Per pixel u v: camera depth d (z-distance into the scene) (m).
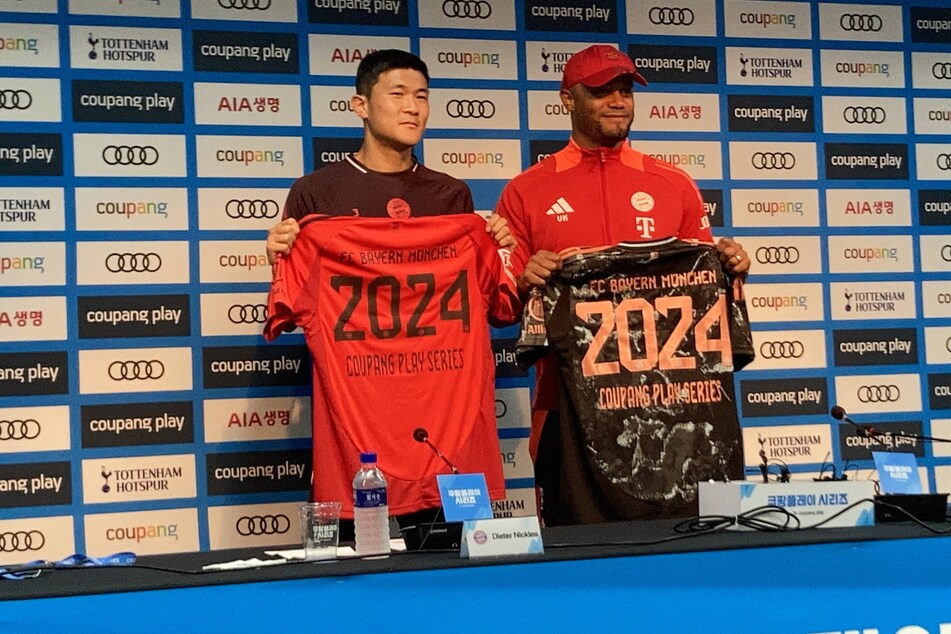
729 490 2.74
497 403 4.30
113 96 4.04
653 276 3.67
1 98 3.96
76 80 4.02
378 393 3.55
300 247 3.55
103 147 4.03
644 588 2.30
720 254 3.73
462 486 2.65
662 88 4.43
